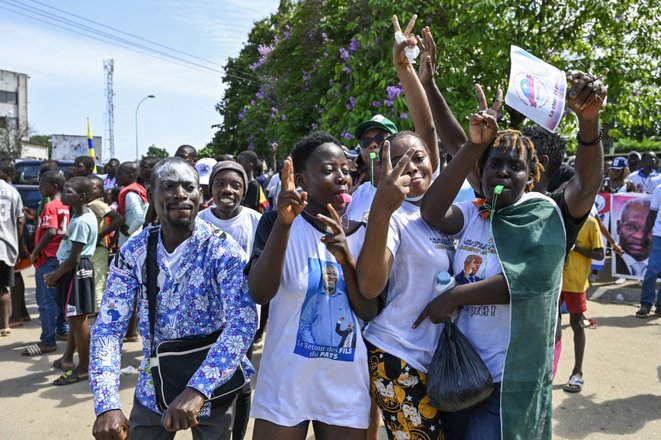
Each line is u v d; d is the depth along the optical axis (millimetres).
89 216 5023
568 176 3672
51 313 5918
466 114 6902
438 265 2410
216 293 2373
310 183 2426
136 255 2387
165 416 2059
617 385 4562
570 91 2195
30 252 7738
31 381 5055
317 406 2281
